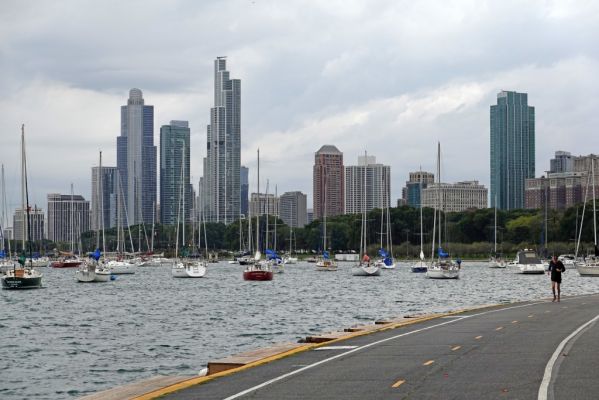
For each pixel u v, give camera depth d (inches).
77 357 1793.8
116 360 1736.0
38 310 3152.1
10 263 6658.5
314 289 4591.5
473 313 1908.2
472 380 914.1
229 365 1098.7
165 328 2401.6
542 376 925.2
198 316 2824.8
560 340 1264.8
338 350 1234.6
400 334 1446.9
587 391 828.0
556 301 2293.3
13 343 2063.2
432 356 1125.7
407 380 930.1
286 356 1181.7
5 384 1472.7
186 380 993.5
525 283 5137.8
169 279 5989.2
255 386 920.3
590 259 6609.3
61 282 5418.3
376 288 4658.0
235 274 6924.2
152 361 1712.6
